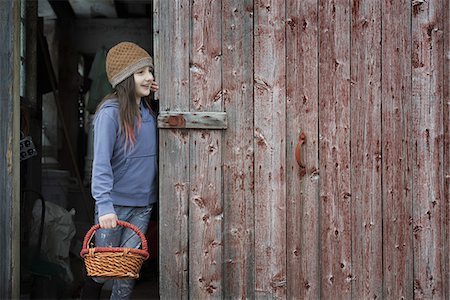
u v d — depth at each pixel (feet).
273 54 10.93
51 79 18.62
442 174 11.21
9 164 10.91
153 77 10.85
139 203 10.71
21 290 13.76
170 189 10.85
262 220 10.94
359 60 11.07
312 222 11.03
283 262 10.97
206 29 10.84
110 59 10.39
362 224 11.11
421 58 11.18
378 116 11.12
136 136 10.44
